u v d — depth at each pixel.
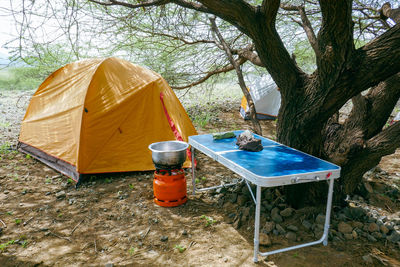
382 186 4.31
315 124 3.46
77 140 4.80
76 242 3.12
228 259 2.80
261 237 3.03
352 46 2.86
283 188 3.83
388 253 2.86
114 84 5.13
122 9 5.32
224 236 3.19
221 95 15.91
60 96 5.56
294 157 3.10
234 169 2.87
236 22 3.20
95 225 3.46
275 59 3.35
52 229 3.37
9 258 2.83
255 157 3.09
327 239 3.02
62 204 3.99
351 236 3.09
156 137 5.29
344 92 3.06
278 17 6.58
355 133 3.94
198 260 2.80
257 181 2.49
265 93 9.92
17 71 8.55
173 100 5.73
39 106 6.02
